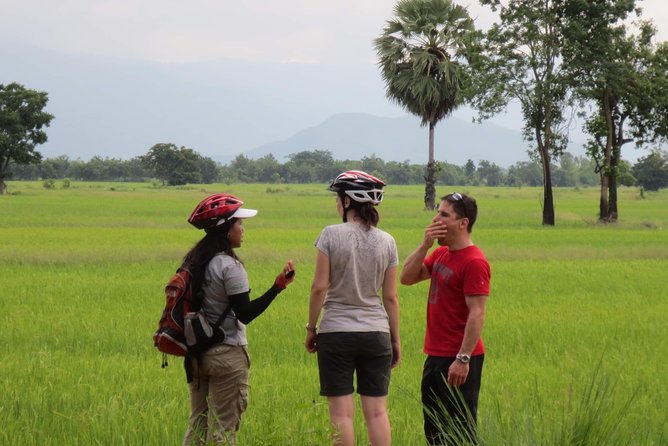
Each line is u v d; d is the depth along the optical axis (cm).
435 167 5997
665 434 675
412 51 5769
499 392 872
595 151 4800
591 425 516
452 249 613
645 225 4453
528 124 4662
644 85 4594
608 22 4538
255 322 1395
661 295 1803
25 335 1268
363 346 607
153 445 648
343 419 604
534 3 4544
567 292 1855
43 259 2380
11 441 656
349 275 607
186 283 577
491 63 4559
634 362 1067
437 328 616
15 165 19475
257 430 651
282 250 2662
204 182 19838
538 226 4456
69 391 859
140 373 983
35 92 9375
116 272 2161
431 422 620
